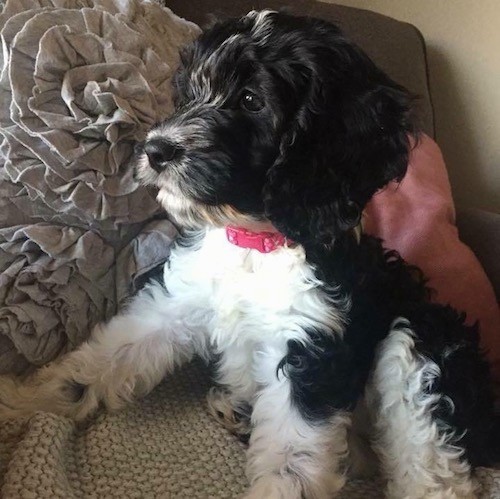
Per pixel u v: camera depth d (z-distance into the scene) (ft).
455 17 7.27
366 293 4.28
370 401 4.44
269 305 4.08
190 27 5.38
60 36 4.36
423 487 4.17
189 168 3.59
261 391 4.17
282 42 3.68
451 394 4.26
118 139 4.34
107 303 4.58
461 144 7.67
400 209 5.67
